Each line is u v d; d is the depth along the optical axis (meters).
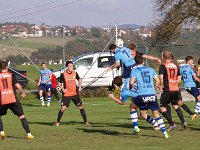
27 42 95.88
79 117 30.62
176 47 53.78
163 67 21.91
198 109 28.88
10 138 20.61
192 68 29.20
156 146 17.67
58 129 23.84
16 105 20.17
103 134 21.45
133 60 23.09
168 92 21.83
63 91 25.55
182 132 21.53
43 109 38.06
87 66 51.44
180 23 75.12
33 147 17.92
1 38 58.25
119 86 21.47
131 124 25.66
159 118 19.83
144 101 19.69
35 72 74.81
